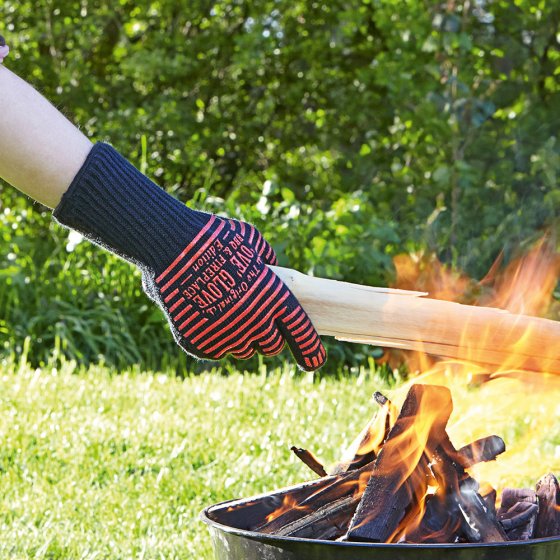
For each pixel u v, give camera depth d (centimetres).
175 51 1018
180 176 1037
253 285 184
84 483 423
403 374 680
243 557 208
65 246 841
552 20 822
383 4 853
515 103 826
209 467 445
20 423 509
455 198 789
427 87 816
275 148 1062
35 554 336
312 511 235
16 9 1027
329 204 945
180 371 749
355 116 962
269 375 679
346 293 198
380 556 192
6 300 779
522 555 196
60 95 1022
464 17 818
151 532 362
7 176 179
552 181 754
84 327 765
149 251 183
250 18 1037
